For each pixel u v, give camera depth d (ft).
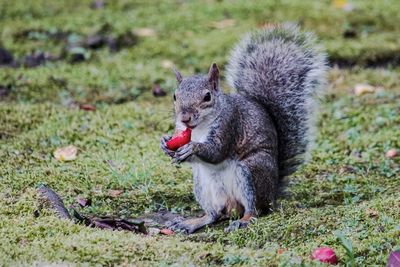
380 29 60.80
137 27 62.08
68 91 50.47
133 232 29.96
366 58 55.57
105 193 35.29
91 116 45.44
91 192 35.24
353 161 39.93
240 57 37.73
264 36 38.14
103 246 27.09
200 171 32.99
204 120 32.22
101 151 40.50
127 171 37.47
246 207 32.78
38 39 60.29
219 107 32.50
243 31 59.67
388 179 37.40
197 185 33.17
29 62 56.24
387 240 28.04
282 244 29.25
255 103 34.86
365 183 36.86
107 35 60.34
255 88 36.45
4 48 57.06
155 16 64.34
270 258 26.71
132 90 50.78
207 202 33.01
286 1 65.92
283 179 36.09
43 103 48.24
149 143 41.63
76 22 63.05
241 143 33.17
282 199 35.47
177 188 36.17
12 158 38.81
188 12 64.90
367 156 40.60
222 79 51.55
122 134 42.96
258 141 33.35
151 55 57.57
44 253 26.48
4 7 66.64
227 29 60.75
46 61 56.59
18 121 44.04
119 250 26.86
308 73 36.86
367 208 31.48
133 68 54.90
